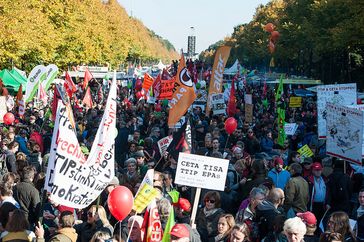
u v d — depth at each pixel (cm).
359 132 1317
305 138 2145
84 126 2400
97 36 7756
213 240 945
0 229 931
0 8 3891
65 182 844
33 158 1507
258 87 6925
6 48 4022
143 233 824
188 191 1276
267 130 2153
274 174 1292
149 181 948
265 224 952
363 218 978
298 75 8912
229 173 1262
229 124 1688
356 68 6066
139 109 3256
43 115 2838
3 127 2231
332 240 720
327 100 1652
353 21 4594
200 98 3375
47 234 1023
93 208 927
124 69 11694
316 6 6044
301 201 1170
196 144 1789
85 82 3844
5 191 1035
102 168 875
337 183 1249
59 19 5850
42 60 4925
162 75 3288
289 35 8362
